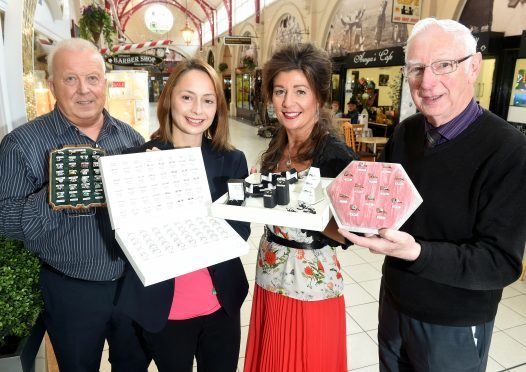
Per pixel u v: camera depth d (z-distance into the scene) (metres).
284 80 1.32
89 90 1.42
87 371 1.57
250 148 10.23
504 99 5.39
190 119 1.30
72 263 1.46
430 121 1.16
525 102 5.14
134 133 1.77
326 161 1.33
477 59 1.07
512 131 1.05
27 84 2.26
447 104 1.08
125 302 1.30
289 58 1.31
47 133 1.46
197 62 1.29
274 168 1.54
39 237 1.40
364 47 8.58
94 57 1.44
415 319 1.23
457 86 1.06
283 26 12.96
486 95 5.81
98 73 1.45
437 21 1.07
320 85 1.33
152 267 0.95
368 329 2.65
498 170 1.02
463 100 1.10
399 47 6.98
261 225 4.80
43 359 1.72
